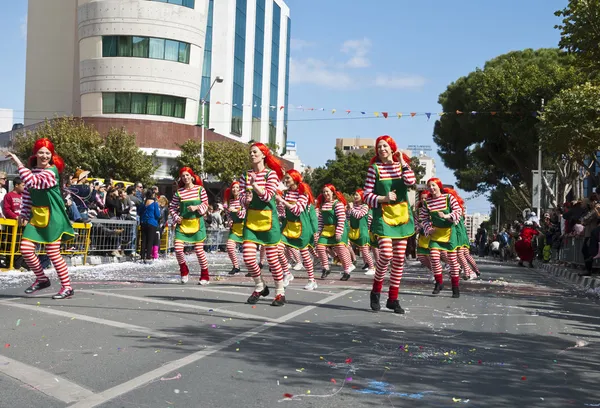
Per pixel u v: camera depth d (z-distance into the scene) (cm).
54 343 600
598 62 2066
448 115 4550
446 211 1160
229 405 428
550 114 2523
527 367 581
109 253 1753
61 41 5641
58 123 4412
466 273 1642
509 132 3844
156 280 1268
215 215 2759
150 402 426
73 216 1534
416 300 1083
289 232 1192
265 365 541
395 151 880
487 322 857
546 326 844
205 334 668
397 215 890
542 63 4162
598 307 1114
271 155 934
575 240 2081
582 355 653
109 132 4359
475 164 5041
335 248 1477
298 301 997
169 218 2202
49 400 424
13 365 512
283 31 7644
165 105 4819
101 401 424
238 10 6109
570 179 3619
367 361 572
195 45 4931
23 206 909
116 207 1838
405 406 442
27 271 1384
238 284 1234
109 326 694
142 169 4309
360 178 7388
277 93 7475
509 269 2397
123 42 4709
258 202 918
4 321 708
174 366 525
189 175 1196
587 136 2433
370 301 944
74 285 1115
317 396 456
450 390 488
